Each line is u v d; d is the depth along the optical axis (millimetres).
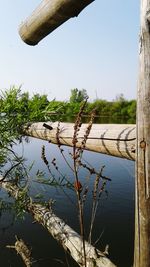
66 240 2625
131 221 5844
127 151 1739
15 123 3729
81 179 8367
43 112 3617
